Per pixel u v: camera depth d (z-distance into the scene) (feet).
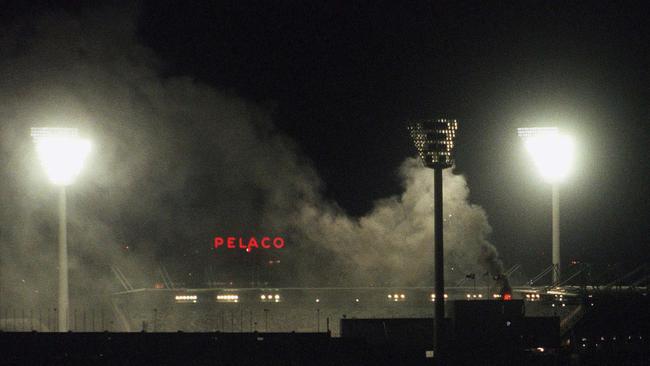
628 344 269.85
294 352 233.35
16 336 228.43
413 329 258.16
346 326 260.21
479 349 249.55
